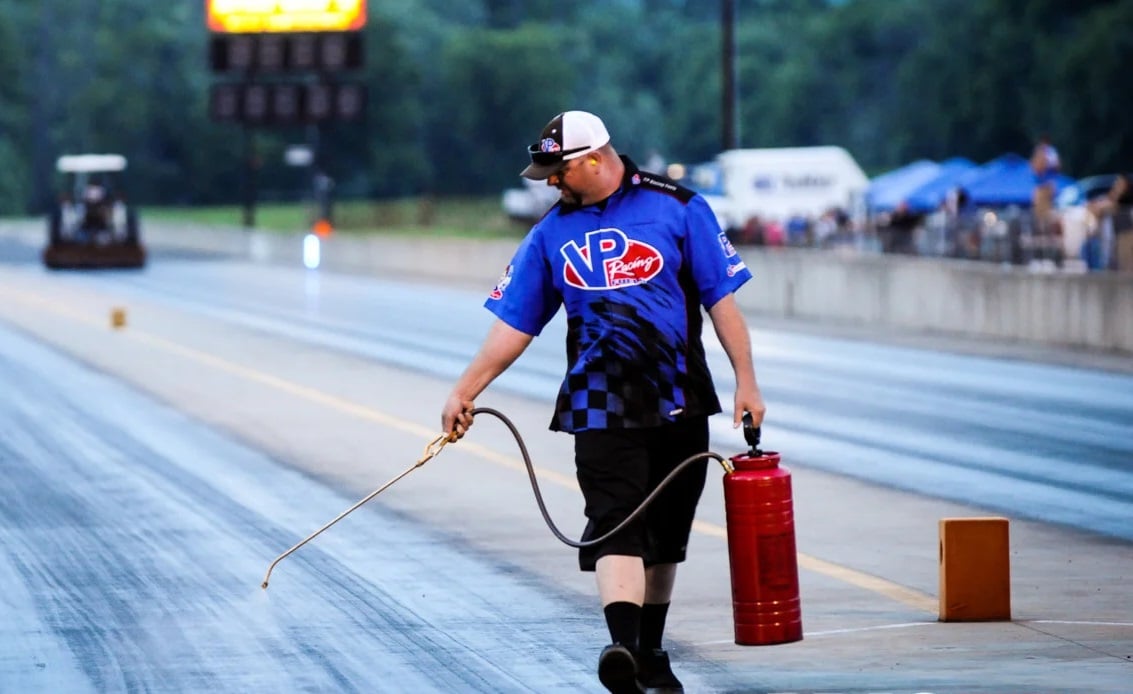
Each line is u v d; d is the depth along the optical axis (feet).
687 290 62.95
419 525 108.06
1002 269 255.91
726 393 191.11
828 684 67.36
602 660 59.21
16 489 124.26
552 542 101.91
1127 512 112.98
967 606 79.15
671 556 64.49
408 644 75.97
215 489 123.85
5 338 269.64
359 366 225.15
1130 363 221.05
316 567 94.43
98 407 177.78
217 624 80.33
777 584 63.10
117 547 101.04
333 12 520.42
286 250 572.92
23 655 74.59
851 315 295.07
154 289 410.31
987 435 154.20
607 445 61.82
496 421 164.35
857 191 569.23
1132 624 78.13
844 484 125.59
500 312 63.72
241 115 521.65
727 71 412.98
